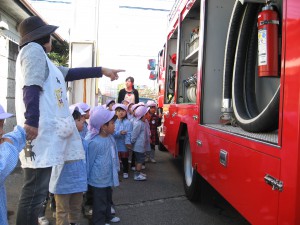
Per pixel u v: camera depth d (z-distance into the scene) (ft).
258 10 10.99
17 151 7.06
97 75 11.48
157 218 13.64
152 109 25.05
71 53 24.34
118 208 14.80
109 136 12.39
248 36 11.43
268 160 6.86
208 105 13.07
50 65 9.11
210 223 13.16
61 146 8.84
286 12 6.45
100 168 11.82
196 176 14.70
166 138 22.04
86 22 24.35
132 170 22.68
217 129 10.58
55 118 8.82
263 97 11.22
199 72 13.32
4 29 27.45
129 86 27.53
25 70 8.43
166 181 19.69
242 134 8.95
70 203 11.60
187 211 14.48
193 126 14.14
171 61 24.57
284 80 6.38
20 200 8.71
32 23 9.17
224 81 12.22
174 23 21.62
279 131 6.48
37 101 8.25
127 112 20.65
